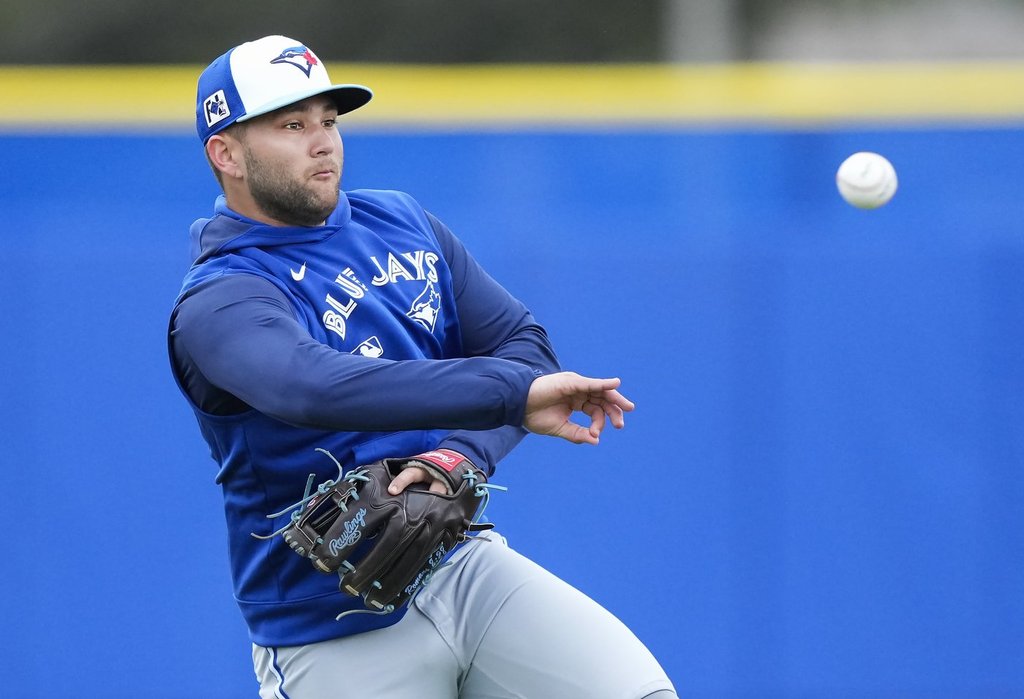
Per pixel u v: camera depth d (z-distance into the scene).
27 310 21.73
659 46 38.06
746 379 22.09
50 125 21.92
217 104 10.01
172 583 21.78
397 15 38.03
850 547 21.98
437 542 9.71
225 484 10.41
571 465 21.98
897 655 21.88
